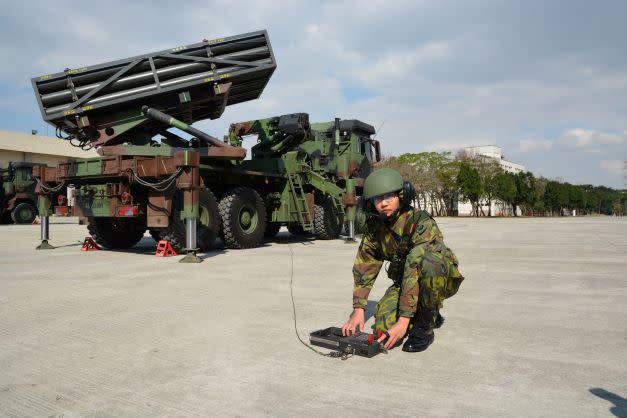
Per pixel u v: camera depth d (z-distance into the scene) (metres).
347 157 11.60
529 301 3.96
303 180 10.40
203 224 7.72
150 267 6.10
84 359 2.55
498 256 7.34
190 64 7.55
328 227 10.98
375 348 2.52
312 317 3.43
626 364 2.38
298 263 6.49
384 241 2.67
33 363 2.50
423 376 2.22
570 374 2.23
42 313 3.62
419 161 56.59
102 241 8.74
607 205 134.38
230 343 2.80
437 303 2.53
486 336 2.91
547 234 13.10
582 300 3.99
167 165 6.84
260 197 8.99
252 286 4.70
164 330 3.12
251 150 10.34
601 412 1.80
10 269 5.96
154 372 2.33
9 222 20.95
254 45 7.83
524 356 2.52
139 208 7.58
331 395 2.00
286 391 2.06
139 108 7.59
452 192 58.47
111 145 7.70
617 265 6.19
